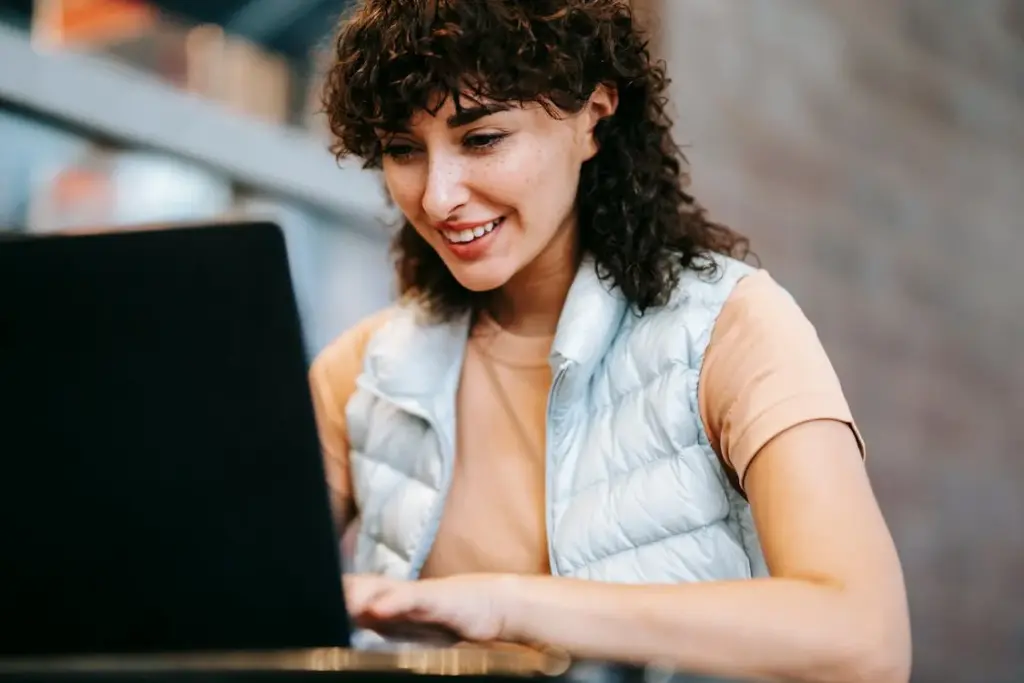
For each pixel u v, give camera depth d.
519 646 0.95
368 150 1.21
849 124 3.56
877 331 3.65
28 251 0.68
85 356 0.69
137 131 2.65
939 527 3.83
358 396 1.36
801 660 0.86
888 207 3.70
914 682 3.68
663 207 1.25
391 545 1.28
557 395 1.20
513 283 1.28
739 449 1.07
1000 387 4.13
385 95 1.11
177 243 0.68
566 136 1.16
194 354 0.68
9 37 2.48
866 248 3.62
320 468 0.69
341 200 3.00
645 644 0.85
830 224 3.49
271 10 2.80
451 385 1.29
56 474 0.70
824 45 3.48
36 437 0.70
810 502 0.98
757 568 1.15
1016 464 4.17
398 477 1.30
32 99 2.48
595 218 1.23
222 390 0.68
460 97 1.09
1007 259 4.19
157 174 2.73
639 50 1.24
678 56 2.99
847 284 3.54
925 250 3.84
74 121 2.56
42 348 0.69
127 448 0.69
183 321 0.68
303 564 0.69
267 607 0.70
